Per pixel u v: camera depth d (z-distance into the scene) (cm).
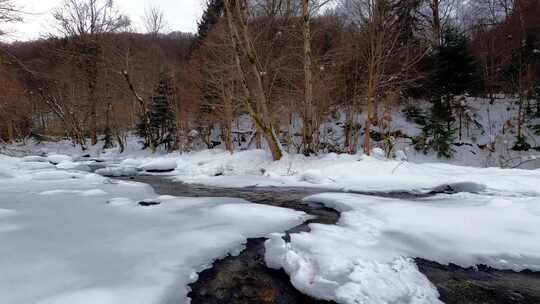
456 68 2042
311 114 1230
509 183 792
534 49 2078
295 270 410
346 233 526
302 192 890
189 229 553
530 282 391
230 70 1541
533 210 573
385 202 692
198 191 952
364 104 1892
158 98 2472
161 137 2612
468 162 1850
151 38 2936
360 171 1020
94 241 491
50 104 3002
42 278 373
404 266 418
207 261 441
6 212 631
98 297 336
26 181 1028
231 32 1210
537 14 2206
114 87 2670
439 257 445
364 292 359
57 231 531
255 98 1528
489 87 2338
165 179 1221
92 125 3014
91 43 2917
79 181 1037
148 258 438
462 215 575
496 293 369
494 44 2512
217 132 2647
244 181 1072
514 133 1923
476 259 437
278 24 1520
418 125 2161
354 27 1628
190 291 372
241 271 422
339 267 408
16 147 2734
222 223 588
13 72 1844
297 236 510
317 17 1653
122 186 977
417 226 539
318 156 1198
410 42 1750
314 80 1447
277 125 1722
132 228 553
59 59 2889
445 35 2206
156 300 340
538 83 2044
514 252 447
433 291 369
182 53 2886
